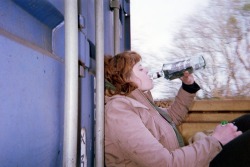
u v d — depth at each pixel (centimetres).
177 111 182
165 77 176
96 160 100
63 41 93
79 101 102
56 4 84
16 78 56
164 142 129
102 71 102
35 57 67
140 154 111
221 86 286
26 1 68
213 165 123
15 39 59
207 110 242
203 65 174
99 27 103
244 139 121
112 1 182
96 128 100
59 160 84
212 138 118
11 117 54
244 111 239
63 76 89
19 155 57
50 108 76
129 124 115
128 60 135
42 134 69
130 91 133
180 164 109
